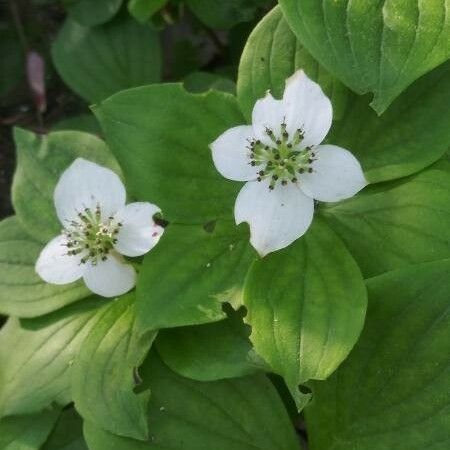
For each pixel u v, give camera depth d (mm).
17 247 122
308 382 103
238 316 107
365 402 100
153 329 102
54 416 114
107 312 112
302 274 100
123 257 108
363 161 107
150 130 109
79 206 108
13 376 115
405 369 99
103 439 102
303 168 99
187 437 103
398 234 103
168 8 152
